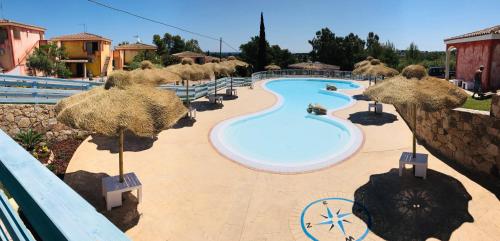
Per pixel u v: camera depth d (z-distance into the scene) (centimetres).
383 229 812
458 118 1135
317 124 1902
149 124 823
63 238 120
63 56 4219
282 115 2131
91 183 1040
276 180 1092
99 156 1269
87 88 1792
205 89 2662
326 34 7075
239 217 880
